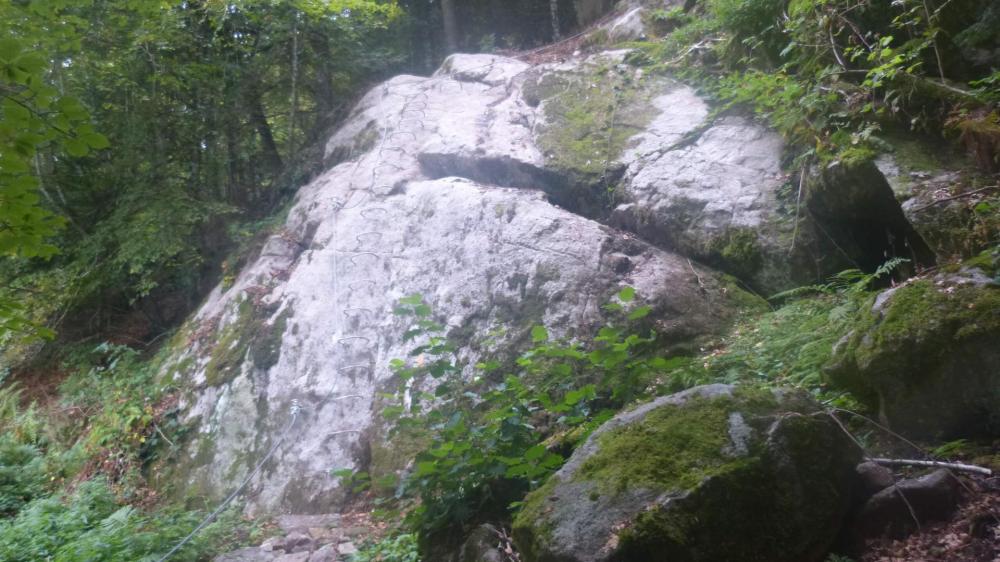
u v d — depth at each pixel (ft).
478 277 23.20
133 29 35.14
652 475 10.64
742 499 10.25
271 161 39.96
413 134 30.81
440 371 15.81
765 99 22.29
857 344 12.86
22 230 15.92
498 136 27.96
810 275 20.25
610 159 25.21
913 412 12.12
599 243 22.27
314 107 40.42
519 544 11.31
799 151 21.77
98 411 29.37
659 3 33.81
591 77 29.22
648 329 19.74
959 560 9.87
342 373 24.27
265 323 27.04
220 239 36.65
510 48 44.42
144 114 36.37
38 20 20.93
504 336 21.24
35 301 35.78
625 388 14.80
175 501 23.90
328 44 38.81
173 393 27.81
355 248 27.14
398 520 18.65
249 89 38.09
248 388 25.43
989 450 11.44
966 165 17.31
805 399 11.70
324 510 21.40
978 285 12.21
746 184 22.39
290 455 23.12
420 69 45.37
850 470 11.18
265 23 37.37
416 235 25.98
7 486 25.99
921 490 10.73
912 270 17.93
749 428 10.98
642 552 9.82
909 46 19.67
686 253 22.18
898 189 17.22
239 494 22.82
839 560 10.49
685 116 25.61
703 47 27.55
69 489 25.86
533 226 23.34
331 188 30.86
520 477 14.69
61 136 15.05
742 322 19.70
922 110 18.70
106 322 36.96
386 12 39.17
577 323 20.48
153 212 34.04
